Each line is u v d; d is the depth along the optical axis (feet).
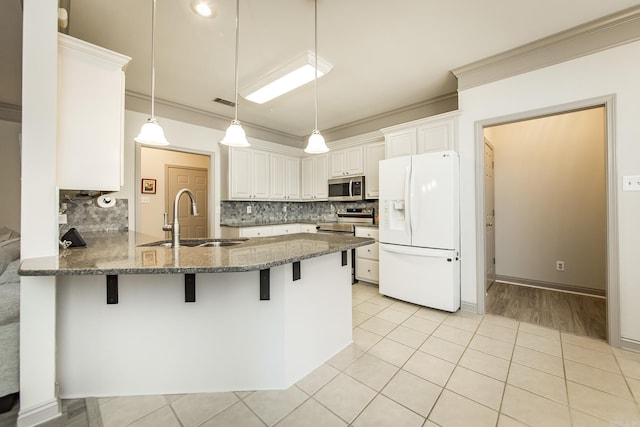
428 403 5.16
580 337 7.67
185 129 12.94
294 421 4.74
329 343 6.79
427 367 6.32
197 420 4.77
